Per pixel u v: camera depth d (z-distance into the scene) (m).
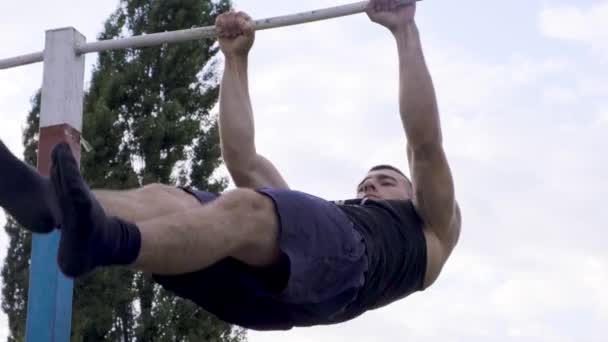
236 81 4.83
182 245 3.36
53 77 5.55
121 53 14.31
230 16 4.86
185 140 13.84
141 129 13.68
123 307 13.07
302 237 3.77
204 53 14.48
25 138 14.82
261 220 3.66
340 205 4.27
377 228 4.22
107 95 13.90
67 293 5.27
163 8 14.44
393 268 4.22
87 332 12.86
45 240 5.26
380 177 4.78
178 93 14.14
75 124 5.55
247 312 4.01
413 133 4.31
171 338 12.92
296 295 3.80
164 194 3.64
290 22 4.79
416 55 4.40
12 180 3.09
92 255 3.12
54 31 5.62
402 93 4.34
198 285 3.91
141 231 3.26
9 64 5.72
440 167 4.35
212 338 13.27
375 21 4.53
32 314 5.21
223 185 14.03
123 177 13.53
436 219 4.41
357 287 3.98
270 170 4.85
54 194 3.10
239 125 4.76
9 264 14.66
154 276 3.89
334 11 4.67
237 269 3.87
